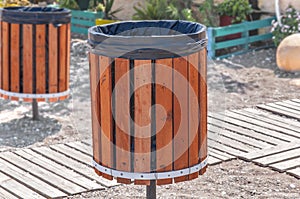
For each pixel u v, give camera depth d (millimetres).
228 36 11570
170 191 6062
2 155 6934
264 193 5973
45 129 7789
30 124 7980
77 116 7609
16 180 6285
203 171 5043
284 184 6164
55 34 7668
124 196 5945
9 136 7566
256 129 7676
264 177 6332
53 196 5879
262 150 6980
